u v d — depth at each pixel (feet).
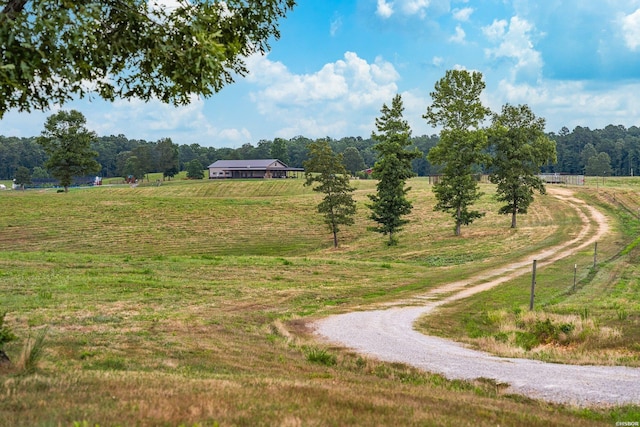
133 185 488.85
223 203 314.76
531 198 241.55
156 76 40.19
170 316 79.97
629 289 116.57
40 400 28.73
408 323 82.79
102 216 274.16
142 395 31.12
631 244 191.31
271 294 110.83
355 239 247.50
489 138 234.58
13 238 227.40
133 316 78.18
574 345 65.36
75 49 34.01
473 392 42.98
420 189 387.96
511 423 30.50
